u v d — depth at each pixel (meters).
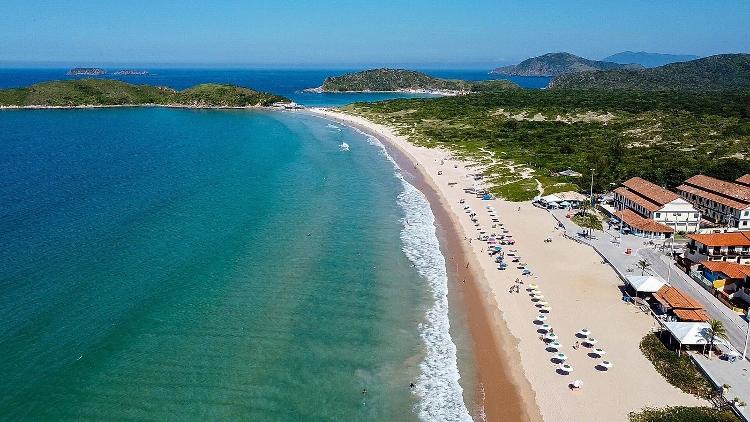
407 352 47.16
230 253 67.50
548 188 102.00
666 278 61.59
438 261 68.00
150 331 48.31
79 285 55.88
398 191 104.31
